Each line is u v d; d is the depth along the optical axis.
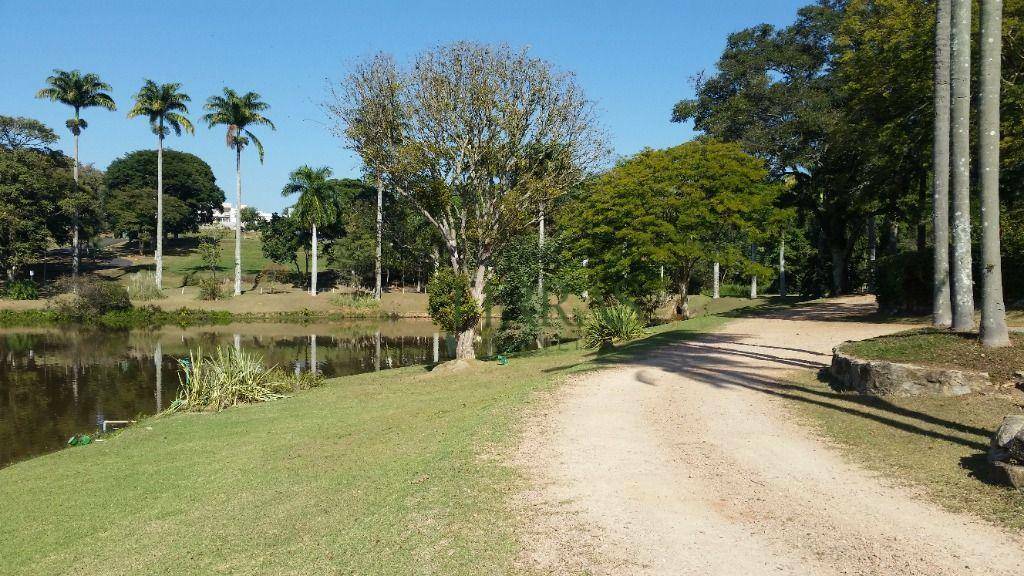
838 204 37.91
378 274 60.91
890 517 6.48
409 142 21.62
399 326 52.25
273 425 14.09
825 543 5.93
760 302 46.44
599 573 5.50
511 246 29.38
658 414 11.34
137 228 88.19
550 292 31.14
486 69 21.77
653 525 6.46
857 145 28.25
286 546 6.92
